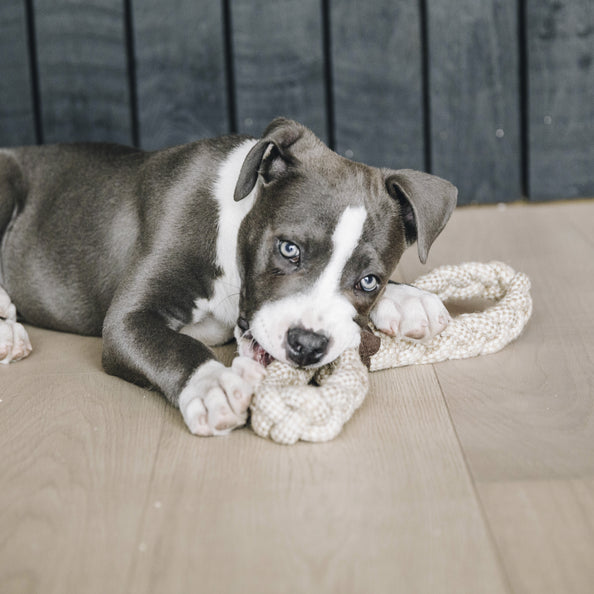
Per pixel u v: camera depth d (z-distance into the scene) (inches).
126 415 48.6
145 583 38.8
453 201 51.0
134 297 51.9
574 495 43.8
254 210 50.7
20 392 50.4
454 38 72.6
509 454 45.8
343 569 39.6
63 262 55.6
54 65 70.9
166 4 70.9
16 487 44.6
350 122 73.4
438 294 55.1
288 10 71.6
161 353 49.7
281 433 46.3
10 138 71.7
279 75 72.4
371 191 50.1
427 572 39.3
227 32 71.8
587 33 72.8
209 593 38.0
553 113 73.9
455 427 47.4
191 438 47.1
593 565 39.6
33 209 56.9
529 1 72.4
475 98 73.5
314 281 49.0
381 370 51.8
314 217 49.1
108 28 70.7
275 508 43.5
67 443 46.9
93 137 72.1
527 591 37.9
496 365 51.9
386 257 49.9
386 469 45.2
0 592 38.3
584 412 48.2
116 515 43.3
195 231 52.1
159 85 71.9
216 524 42.9
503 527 42.6
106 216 54.8
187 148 54.1
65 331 56.7
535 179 74.7
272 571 39.5
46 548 41.6
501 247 66.0
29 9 70.3
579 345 53.3
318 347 48.1
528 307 54.1
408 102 73.4
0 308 55.9
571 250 65.1
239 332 51.1
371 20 72.1
